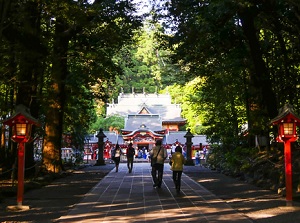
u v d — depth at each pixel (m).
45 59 16.95
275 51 21.42
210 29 18.30
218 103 28.20
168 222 9.23
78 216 9.95
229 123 28.69
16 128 11.71
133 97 68.25
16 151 18.64
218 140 30.23
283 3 16.19
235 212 10.45
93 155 48.72
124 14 19.77
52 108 20.50
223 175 21.92
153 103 66.31
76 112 28.42
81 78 21.28
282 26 18.47
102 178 20.03
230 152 26.05
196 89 29.23
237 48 20.14
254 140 26.69
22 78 16.94
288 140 12.30
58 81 19.09
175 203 12.01
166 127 63.25
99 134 33.25
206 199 12.80
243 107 28.56
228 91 26.81
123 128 59.34
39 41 16.38
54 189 15.64
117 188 15.66
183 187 16.02
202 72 24.52
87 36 19.98
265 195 13.72
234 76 24.06
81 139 34.41
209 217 9.78
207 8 17.06
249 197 13.29
